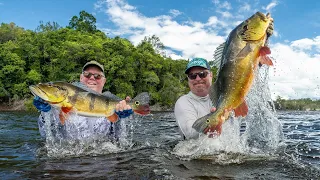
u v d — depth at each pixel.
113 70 13.59
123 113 1.24
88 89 1.24
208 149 1.33
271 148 1.38
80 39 18.02
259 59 1.06
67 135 1.64
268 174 0.97
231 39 1.12
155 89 15.76
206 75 1.45
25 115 6.41
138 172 1.00
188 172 0.99
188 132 1.38
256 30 1.06
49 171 1.03
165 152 1.36
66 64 13.93
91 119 1.66
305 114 6.06
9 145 1.61
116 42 15.37
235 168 1.04
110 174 0.98
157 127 2.82
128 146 1.55
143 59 15.62
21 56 14.92
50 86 1.14
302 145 1.50
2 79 13.48
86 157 1.28
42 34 17.69
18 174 0.99
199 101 1.47
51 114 1.61
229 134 1.37
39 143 1.67
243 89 1.09
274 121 1.49
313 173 0.98
